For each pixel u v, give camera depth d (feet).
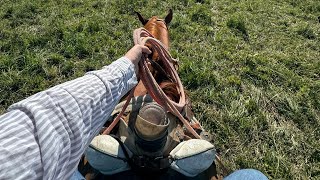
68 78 3.88
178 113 2.01
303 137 3.35
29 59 3.90
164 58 2.34
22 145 0.77
